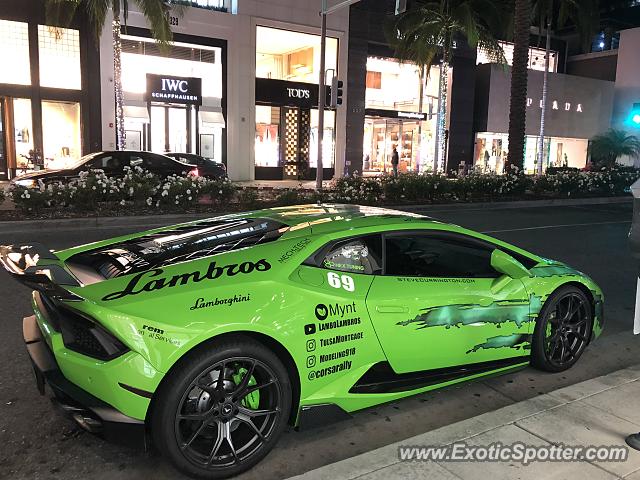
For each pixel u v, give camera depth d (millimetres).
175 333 2793
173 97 26469
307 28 29797
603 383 4070
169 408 2787
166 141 27203
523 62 21391
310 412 3238
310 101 30312
